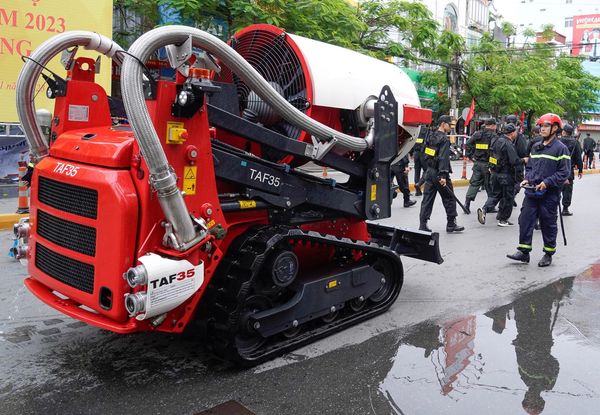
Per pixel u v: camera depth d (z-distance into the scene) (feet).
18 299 16.74
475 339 14.60
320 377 12.11
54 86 13.08
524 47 114.11
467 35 113.91
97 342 13.71
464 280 20.22
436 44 71.31
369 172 15.55
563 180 21.67
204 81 10.60
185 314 11.31
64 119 12.88
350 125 15.49
